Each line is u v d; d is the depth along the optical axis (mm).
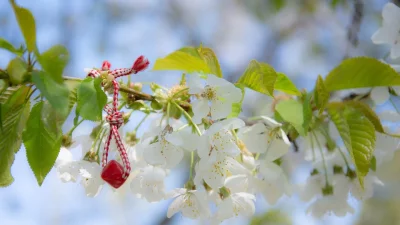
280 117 783
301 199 816
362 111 766
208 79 716
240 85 733
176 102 744
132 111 746
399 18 776
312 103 773
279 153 763
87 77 712
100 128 739
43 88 679
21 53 689
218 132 718
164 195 733
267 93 727
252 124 789
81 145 746
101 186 730
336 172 809
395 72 748
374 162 794
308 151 821
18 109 711
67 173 729
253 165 750
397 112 792
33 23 674
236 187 736
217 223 734
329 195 808
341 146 815
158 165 724
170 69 756
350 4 1084
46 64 670
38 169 713
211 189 738
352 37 976
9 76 684
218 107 718
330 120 792
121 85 736
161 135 726
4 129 712
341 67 754
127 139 748
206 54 746
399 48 778
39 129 710
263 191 776
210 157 712
